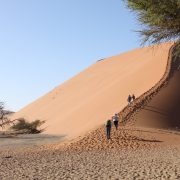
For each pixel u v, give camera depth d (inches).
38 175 592.1
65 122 2610.7
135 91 2428.6
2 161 802.8
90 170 634.2
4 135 1991.9
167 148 1019.3
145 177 538.9
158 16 457.4
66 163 747.4
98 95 3006.9
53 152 1028.5
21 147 1261.1
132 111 1764.3
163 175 546.6
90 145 1124.5
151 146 1080.2
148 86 2320.4
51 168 672.4
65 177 566.9
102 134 1238.9
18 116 4286.4
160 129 1476.4
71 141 1224.8
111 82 3393.2
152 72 2608.3
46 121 3100.4
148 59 3282.5
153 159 760.3
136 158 803.4
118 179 534.9
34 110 4153.5
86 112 2608.3
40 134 2134.6
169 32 480.1
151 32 483.5
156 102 1940.2
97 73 4180.6
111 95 2711.6
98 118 2230.6
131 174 570.6
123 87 2716.5
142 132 1296.8
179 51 520.7
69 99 3683.6
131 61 3909.9
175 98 2026.3
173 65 2529.5
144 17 476.7
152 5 454.3
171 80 2251.5
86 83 4042.8
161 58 2792.8
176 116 1851.6
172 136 1275.8
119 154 925.8
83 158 846.5
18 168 681.6
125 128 1363.2
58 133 2228.1
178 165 642.2
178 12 451.2
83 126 2229.3
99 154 943.7
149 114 1781.5
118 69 3892.7
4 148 1239.5
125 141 1155.9
